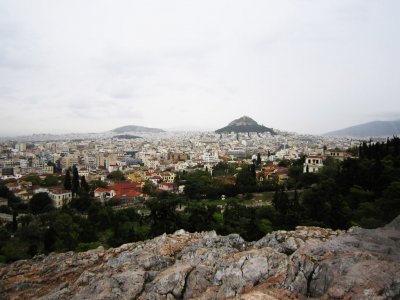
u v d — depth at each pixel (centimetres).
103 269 2492
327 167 10125
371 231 2245
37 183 15775
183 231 3008
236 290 1786
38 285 2492
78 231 7050
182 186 13588
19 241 7712
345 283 1512
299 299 1609
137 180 16200
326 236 2447
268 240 2467
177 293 1936
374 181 6956
